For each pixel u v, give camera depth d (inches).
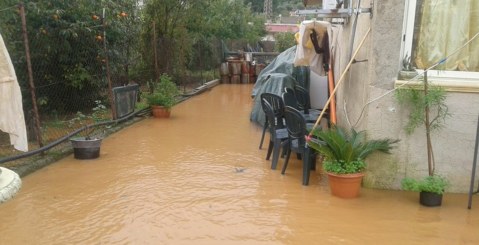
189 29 589.9
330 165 179.6
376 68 181.8
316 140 186.2
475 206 172.9
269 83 332.8
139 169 216.8
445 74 181.8
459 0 181.5
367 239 142.8
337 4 265.7
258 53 860.6
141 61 489.7
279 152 229.5
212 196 179.3
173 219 155.6
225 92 596.4
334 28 309.9
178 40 546.3
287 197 179.8
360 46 189.5
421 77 179.3
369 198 179.6
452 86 178.7
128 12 398.0
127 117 335.9
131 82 473.1
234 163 230.4
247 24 892.0
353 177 175.3
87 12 323.0
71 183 194.4
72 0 313.0
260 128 330.3
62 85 335.3
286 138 217.2
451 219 160.1
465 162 184.2
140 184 193.5
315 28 241.3
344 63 260.1
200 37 647.8
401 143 185.3
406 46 183.5
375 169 188.7
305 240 141.2
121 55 380.5
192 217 157.6
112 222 152.8
